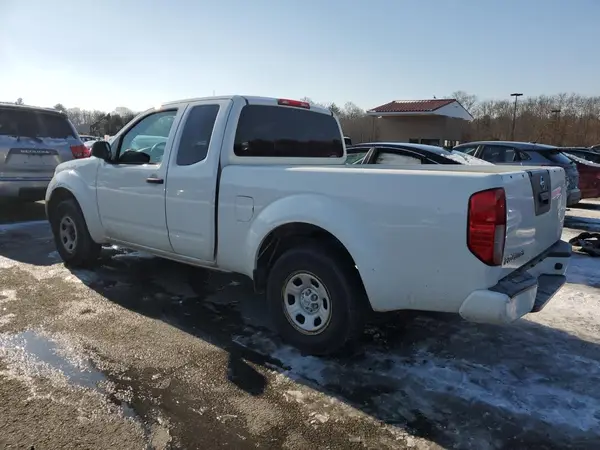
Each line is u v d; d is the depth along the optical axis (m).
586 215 11.37
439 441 2.57
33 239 6.80
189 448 2.46
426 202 2.89
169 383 3.06
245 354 3.48
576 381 3.20
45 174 7.75
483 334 3.90
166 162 4.23
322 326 3.42
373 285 3.09
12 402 2.78
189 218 4.06
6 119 7.43
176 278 5.16
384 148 7.21
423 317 4.23
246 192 3.67
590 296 4.86
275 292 3.62
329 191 3.25
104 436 2.52
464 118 34.75
